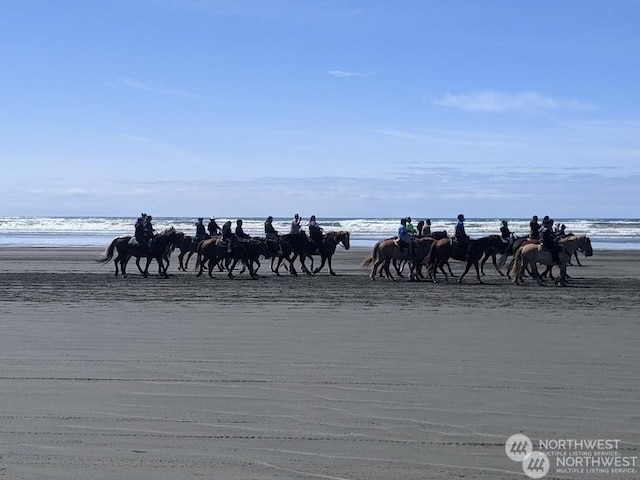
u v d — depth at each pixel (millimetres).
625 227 95938
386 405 9570
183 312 19125
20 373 11508
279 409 9391
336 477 7078
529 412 9219
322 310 19625
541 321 17391
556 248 28109
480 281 29062
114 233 90188
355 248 57656
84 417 9016
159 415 9117
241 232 32188
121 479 7023
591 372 11523
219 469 7277
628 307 20391
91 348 13703
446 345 14000
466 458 7574
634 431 8438
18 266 39344
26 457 7590
